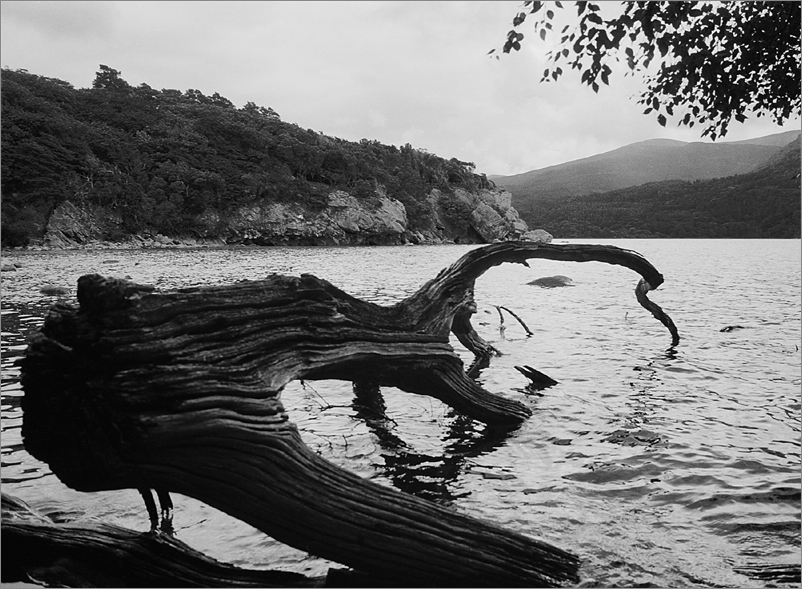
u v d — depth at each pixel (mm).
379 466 5652
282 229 121250
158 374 3352
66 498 4926
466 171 186375
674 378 9242
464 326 8812
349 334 4992
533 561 3693
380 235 135625
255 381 3730
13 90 100812
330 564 3914
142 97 139875
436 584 3584
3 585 3408
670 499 4844
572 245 8141
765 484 5117
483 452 6043
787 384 8867
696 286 26641
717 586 3596
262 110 170000
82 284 3385
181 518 4590
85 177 101875
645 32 6000
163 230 108062
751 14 6195
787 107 6703
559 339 12805
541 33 5992
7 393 7996
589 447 6148
